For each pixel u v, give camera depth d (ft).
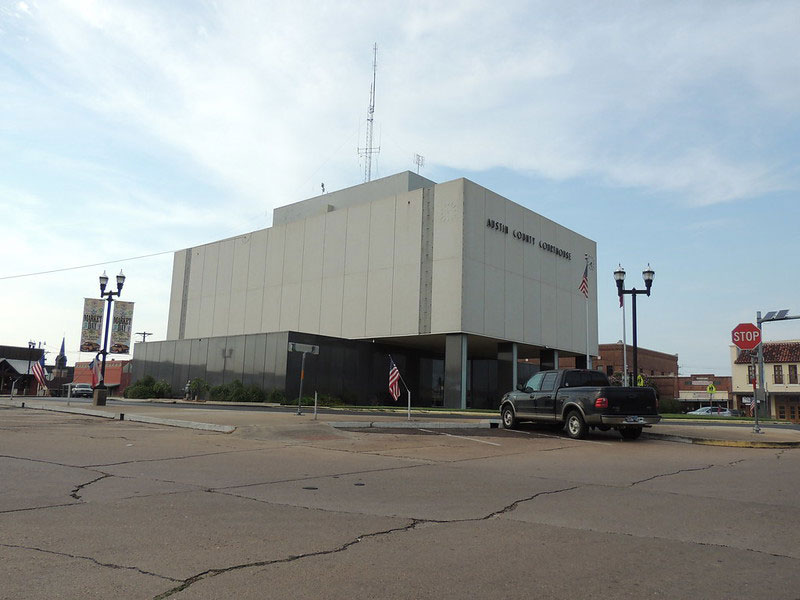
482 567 17.03
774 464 41.34
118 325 121.19
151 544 18.42
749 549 19.47
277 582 15.40
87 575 15.47
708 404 253.24
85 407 84.12
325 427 57.06
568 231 170.09
